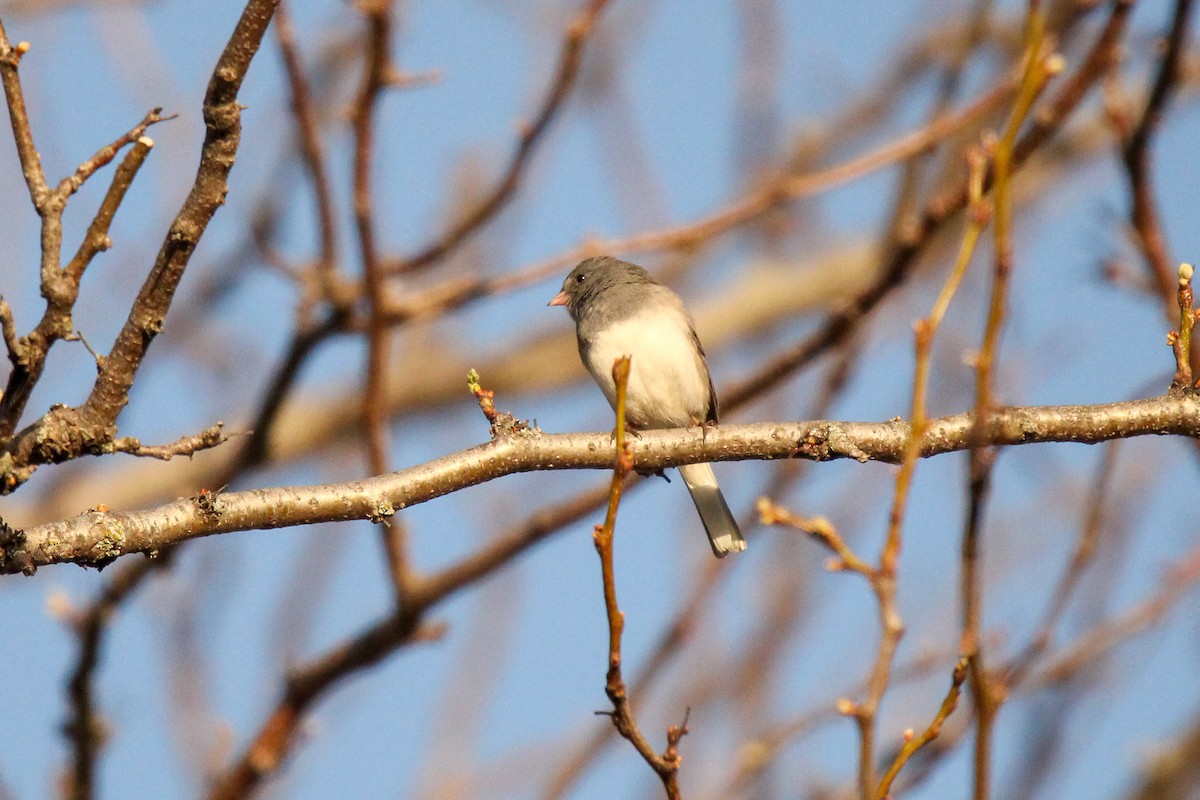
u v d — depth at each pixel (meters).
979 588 5.37
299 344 10.60
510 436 7.25
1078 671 9.60
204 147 5.86
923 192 12.24
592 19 9.45
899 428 7.63
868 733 5.13
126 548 6.31
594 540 5.75
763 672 11.53
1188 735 10.11
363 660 10.37
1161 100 9.25
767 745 9.71
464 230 10.14
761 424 7.68
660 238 10.54
